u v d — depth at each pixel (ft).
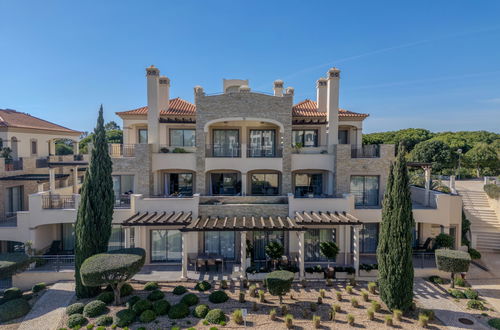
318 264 71.61
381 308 51.65
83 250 54.95
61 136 127.03
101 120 58.18
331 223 63.72
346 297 55.98
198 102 82.43
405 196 50.11
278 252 65.51
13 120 108.37
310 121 91.50
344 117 94.79
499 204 91.86
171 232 73.10
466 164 158.20
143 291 57.88
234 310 50.65
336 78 87.30
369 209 73.87
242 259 63.46
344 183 82.74
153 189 84.43
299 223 64.54
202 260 66.13
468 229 80.18
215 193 91.71
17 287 62.23
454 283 61.36
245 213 73.15
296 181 91.50
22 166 87.92
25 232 70.38
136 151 80.38
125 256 52.47
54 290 58.95
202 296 55.67
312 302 53.31
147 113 91.91
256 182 90.53
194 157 84.33
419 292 58.70
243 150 83.46
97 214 56.44
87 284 47.93
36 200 70.49
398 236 49.75
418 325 46.60
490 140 223.30
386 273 50.80
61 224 77.77
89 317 48.60
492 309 51.98
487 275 66.59
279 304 52.95
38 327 46.47
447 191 87.40
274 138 92.32
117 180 81.41
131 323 46.50
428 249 74.64
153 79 84.69
